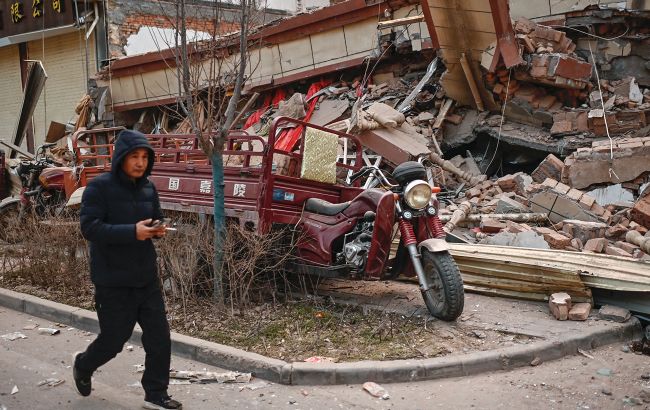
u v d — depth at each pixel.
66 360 5.14
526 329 5.25
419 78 11.76
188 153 7.11
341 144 9.62
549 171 8.95
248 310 5.98
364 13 12.04
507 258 6.16
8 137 21.56
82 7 18.19
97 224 3.76
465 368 4.64
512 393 4.34
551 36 10.04
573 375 4.62
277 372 4.59
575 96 9.89
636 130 9.25
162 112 15.64
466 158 10.29
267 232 6.11
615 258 6.12
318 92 12.39
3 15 19.73
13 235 8.49
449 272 5.37
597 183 8.42
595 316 5.57
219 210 5.92
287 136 10.69
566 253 6.32
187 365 4.97
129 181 3.93
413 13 11.52
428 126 10.50
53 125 17.02
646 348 5.16
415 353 4.83
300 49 13.21
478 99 10.45
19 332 5.89
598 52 10.47
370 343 5.07
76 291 6.89
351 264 5.70
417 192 5.55
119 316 3.94
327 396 4.35
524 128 10.09
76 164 9.55
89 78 16.97
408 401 4.24
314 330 5.43
